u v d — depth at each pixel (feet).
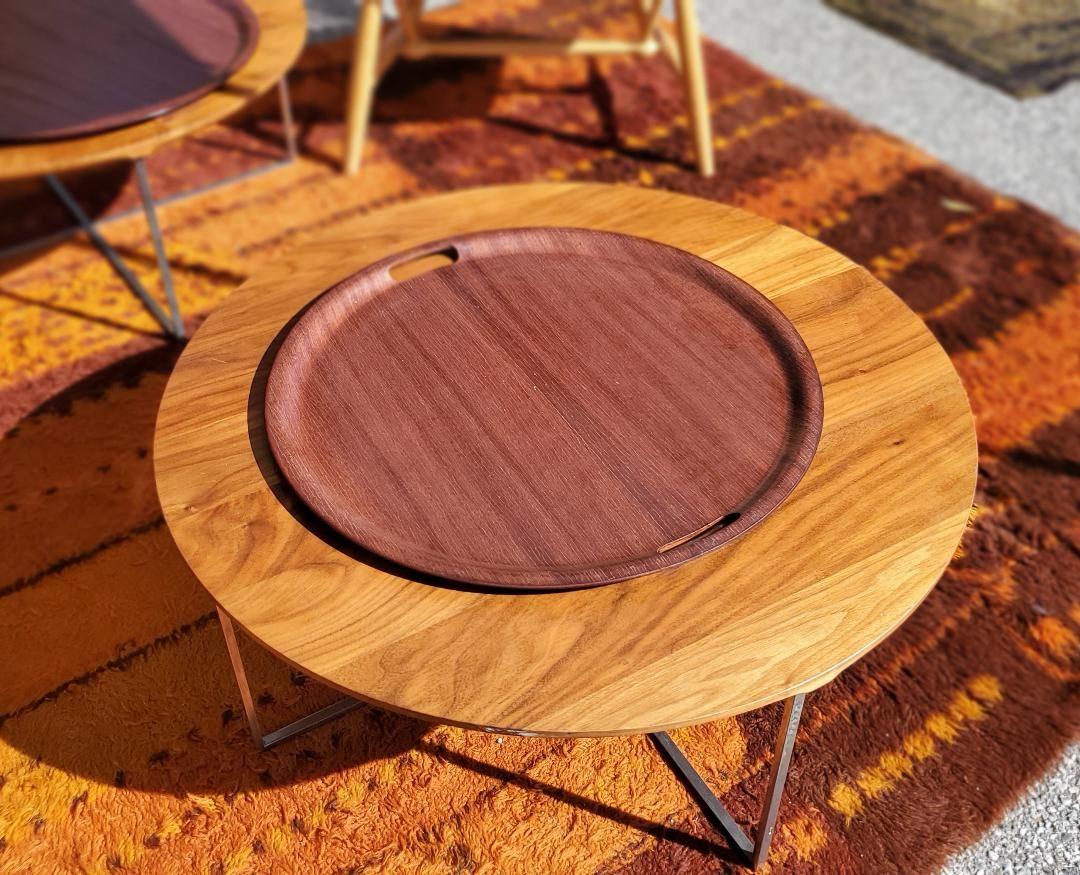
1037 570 3.92
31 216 5.46
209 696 3.47
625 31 7.04
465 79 6.63
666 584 2.55
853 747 3.37
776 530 2.68
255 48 4.48
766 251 3.62
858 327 3.30
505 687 2.32
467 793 3.23
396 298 3.43
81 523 4.00
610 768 3.30
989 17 7.49
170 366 4.65
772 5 7.52
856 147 6.11
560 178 5.84
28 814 3.17
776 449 2.91
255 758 3.31
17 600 3.74
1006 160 6.08
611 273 3.53
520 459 2.89
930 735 3.40
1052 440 4.41
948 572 3.90
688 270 3.51
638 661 2.37
